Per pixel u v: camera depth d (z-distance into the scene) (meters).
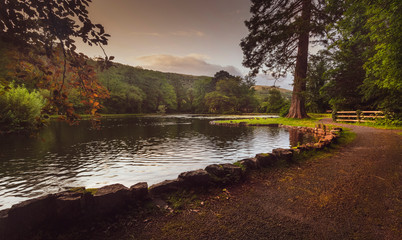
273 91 70.62
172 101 94.12
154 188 3.41
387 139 9.49
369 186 4.02
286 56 22.67
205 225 2.67
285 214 2.98
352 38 11.62
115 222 2.66
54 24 1.95
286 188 4.00
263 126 23.33
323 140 8.32
